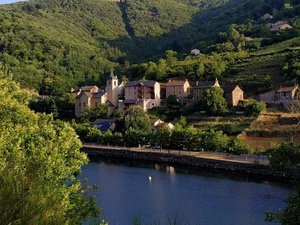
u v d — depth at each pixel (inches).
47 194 437.7
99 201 2456.9
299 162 1110.4
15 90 1739.7
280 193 2536.9
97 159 4323.3
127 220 2102.6
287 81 5575.8
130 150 4443.9
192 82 6796.3
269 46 7662.4
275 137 4202.8
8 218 392.5
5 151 1048.8
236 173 3265.3
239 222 2042.3
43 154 1201.4
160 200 2498.8
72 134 1449.3
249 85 5841.5
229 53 7534.5
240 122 4805.6
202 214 2192.4
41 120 1550.2
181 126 4761.3
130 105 6151.6
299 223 1005.2
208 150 4025.6
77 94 7199.8
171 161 3976.4
